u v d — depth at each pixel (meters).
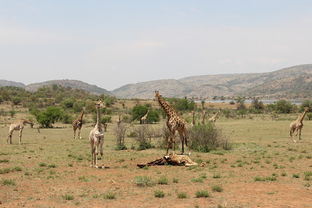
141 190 11.68
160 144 25.86
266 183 12.77
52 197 10.83
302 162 18.16
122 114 84.69
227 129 42.66
